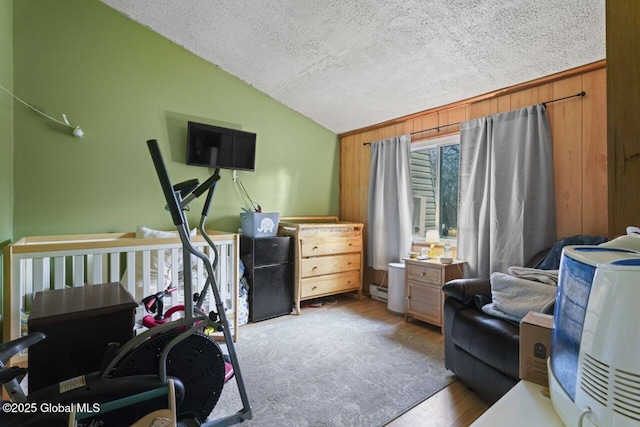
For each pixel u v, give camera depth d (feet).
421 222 12.03
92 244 6.79
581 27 6.52
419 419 5.45
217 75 10.86
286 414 5.56
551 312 5.35
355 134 13.91
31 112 7.93
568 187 7.99
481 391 5.86
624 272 1.92
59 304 4.38
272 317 10.52
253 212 10.50
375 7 7.20
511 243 8.63
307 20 8.08
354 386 6.43
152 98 9.65
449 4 6.61
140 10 8.83
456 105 10.37
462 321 6.27
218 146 10.67
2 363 3.25
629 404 1.84
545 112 8.27
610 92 2.92
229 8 8.18
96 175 8.80
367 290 13.39
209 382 4.59
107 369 3.83
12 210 7.68
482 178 9.45
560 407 2.41
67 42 8.35
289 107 12.69
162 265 7.70
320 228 11.60
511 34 7.05
